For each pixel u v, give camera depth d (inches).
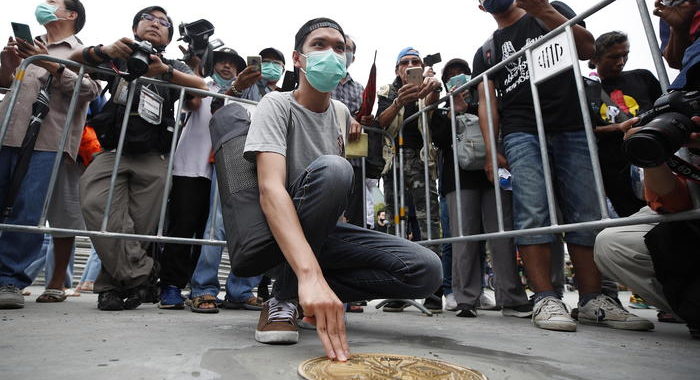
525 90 96.0
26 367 38.6
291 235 49.9
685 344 64.9
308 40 68.8
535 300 86.4
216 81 133.6
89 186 95.7
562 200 96.9
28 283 97.7
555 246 106.1
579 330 79.9
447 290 128.3
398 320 92.2
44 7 110.8
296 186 60.6
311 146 67.2
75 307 98.9
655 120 43.7
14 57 101.5
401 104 117.9
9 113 86.5
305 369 39.2
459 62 142.7
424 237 124.6
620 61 112.5
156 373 37.6
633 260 70.9
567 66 77.2
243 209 59.0
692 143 45.4
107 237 90.9
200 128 111.0
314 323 46.3
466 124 108.8
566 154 95.3
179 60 118.0
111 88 97.0
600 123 100.0
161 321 75.5
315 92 68.2
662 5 67.0
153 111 100.3
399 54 137.7
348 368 39.8
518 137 94.7
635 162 45.4
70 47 109.8
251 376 37.4
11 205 88.2
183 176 106.5
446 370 40.4
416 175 128.6
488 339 64.8
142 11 111.2
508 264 104.1
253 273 60.2
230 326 70.9
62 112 105.0
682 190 55.4
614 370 45.3
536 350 56.0
